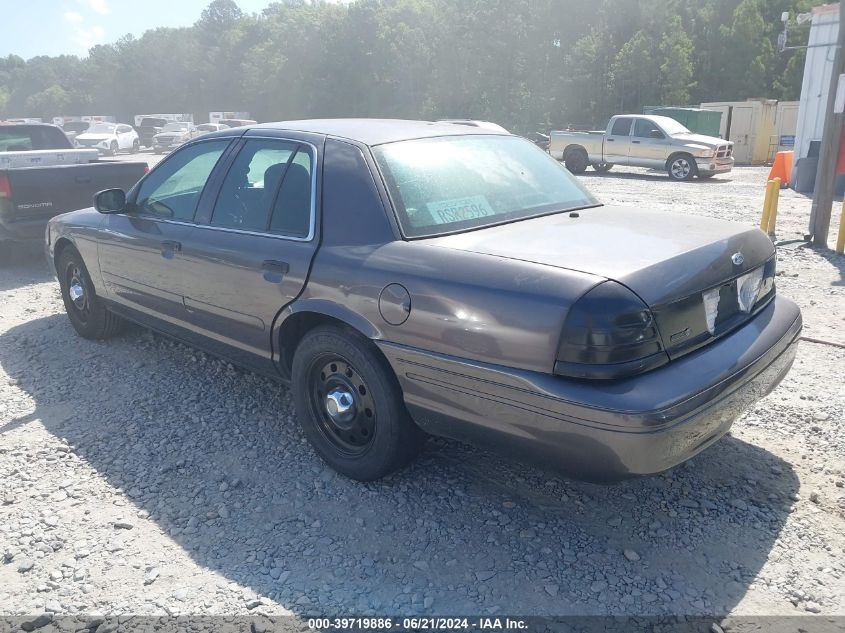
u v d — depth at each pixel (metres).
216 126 41.94
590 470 2.81
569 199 4.08
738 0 56.66
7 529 3.40
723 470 3.78
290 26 89.25
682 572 3.02
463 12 64.31
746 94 53.69
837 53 8.89
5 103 138.88
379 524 3.38
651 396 2.71
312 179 3.78
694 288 3.00
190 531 3.37
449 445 4.05
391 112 75.94
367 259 3.40
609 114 55.56
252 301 3.96
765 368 3.27
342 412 3.64
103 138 37.78
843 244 8.96
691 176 19.81
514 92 61.44
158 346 5.76
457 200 3.65
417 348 3.19
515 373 2.88
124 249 4.97
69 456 4.07
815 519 3.35
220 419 4.48
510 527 3.34
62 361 5.50
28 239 7.89
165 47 111.12
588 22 59.31
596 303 2.73
